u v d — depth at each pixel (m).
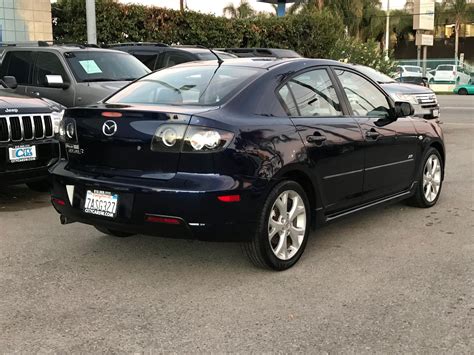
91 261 4.84
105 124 4.37
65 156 4.75
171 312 3.84
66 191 4.56
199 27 18.09
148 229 4.16
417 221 6.13
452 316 3.77
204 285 4.31
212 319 3.73
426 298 4.06
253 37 19.59
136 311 3.86
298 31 20.73
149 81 5.25
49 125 6.72
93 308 3.90
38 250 5.12
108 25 16.27
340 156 5.00
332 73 5.36
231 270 4.62
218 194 3.99
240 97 4.44
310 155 4.64
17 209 6.64
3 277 4.46
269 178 4.26
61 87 8.87
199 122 4.05
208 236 4.09
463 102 26.95
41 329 3.59
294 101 4.79
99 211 4.33
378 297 4.08
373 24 53.84
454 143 12.39
